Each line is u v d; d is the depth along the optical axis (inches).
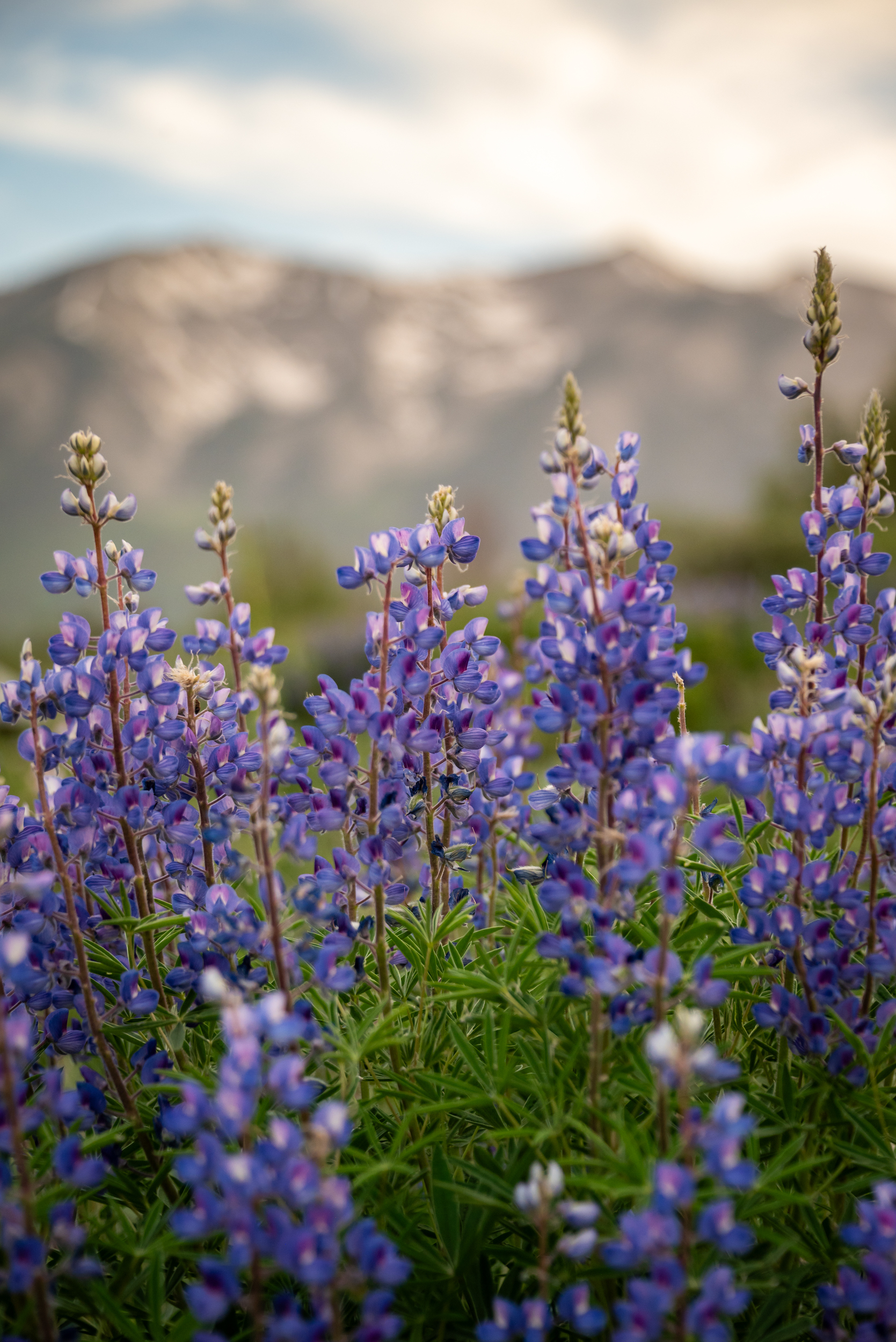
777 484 888.9
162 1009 105.1
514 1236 94.5
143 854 115.3
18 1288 73.2
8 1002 96.2
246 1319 89.5
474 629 112.4
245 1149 73.0
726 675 451.8
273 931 88.0
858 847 118.3
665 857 82.0
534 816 147.2
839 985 94.0
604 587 94.6
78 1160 78.0
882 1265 73.8
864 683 108.6
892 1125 94.2
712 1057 69.6
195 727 113.0
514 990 96.1
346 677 511.5
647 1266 80.4
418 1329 83.7
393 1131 100.6
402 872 112.5
